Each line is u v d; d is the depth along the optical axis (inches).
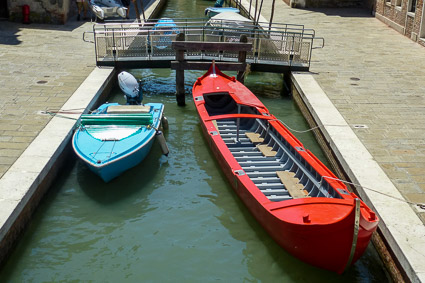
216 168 420.5
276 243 319.3
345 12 1066.1
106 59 602.9
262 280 294.0
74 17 876.0
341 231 265.6
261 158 394.6
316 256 287.6
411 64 652.7
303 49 607.5
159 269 300.8
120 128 419.2
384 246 296.7
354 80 575.8
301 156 366.6
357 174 350.9
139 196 376.8
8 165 351.9
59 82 534.3
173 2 1307.8
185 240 328.2
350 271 301.0
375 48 741.9
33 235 328.5
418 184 339.6
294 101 584.4
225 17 858.8
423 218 299.1
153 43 605.3
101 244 322.3
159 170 415.2
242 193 347.9
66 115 442.9
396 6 882.8
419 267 255.9
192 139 475.8
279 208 299.6
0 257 290.4
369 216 275.0
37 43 695.7
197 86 522.3
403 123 447.8
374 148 394.6
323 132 437.1
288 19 973.2
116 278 292.7
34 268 299.0
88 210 357.4
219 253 316.5
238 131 428.5
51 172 376.8
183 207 364.5
